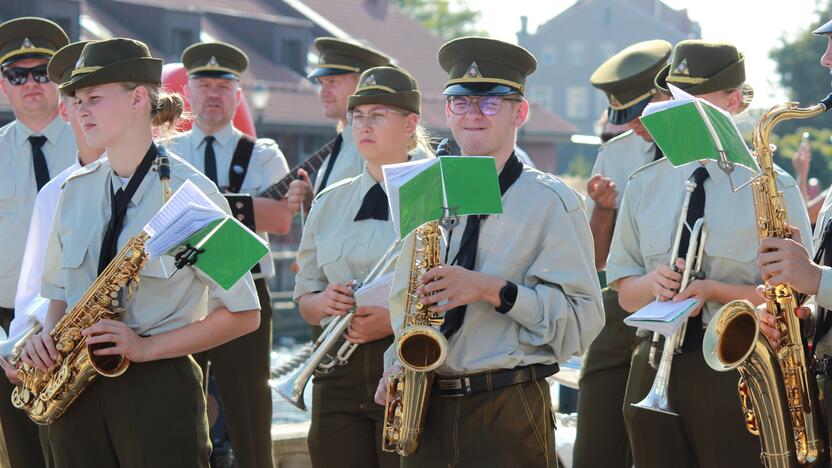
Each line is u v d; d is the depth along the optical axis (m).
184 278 6.34
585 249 6.21
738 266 6.46
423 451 6.12
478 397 6.02
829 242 5.90
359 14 63.62
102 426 6.32
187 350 6.33
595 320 6.16
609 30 94.06
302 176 9.45
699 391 6.41
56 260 6.61
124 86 6.31
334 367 7.19
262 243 5.90
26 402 6.42
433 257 6.00
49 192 7.01
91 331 6.13
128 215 6.38
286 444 9.41
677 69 6.90
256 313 6.53
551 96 94.81
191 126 9.66
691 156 5.38
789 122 43.09
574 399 10.70
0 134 8.46
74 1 45.44
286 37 54.47
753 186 5.96
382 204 7.24
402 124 7.28
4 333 7.76
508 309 5.91
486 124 6.11
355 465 7.21
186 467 6.32
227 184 9.55
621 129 9.10
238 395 8.80
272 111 48.12
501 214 5.95
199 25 51.09
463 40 6.14
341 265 7.27
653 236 6.72
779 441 5.87
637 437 6.73
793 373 5.93
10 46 8.29
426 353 5.89
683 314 5.96
